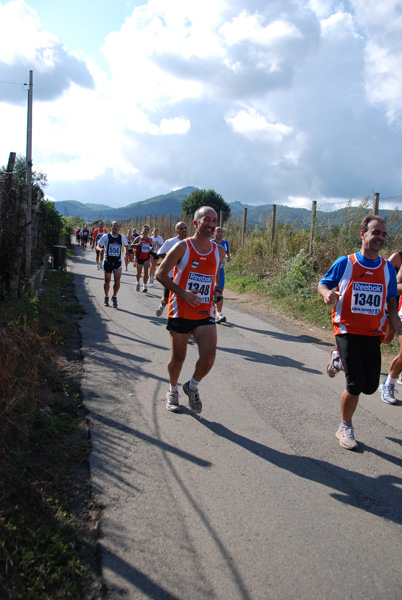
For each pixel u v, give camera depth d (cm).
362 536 276
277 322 934
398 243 918
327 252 1169
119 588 228
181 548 257
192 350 681
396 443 401
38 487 295
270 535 272
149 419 423
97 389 488
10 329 538
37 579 223
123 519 279
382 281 380
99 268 1806
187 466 345
